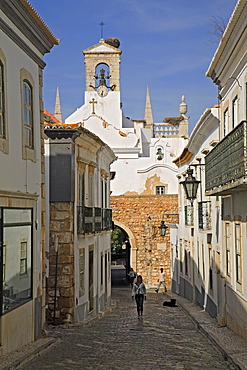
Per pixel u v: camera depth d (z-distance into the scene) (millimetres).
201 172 21953
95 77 48531
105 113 48406
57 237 16141
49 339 13156
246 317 12930
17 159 11578
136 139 46094
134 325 17391
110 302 25703
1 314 10391
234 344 12547
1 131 10672
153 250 36375
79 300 17922
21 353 10875
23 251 12039
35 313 12906
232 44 13562
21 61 12047
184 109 54250
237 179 11805
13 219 11297
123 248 59125
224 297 16406
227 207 15883
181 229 29859
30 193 12484
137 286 20344
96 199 21609
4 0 10484
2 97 10742
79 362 10539
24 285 12109
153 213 36375
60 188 17234
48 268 17062
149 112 65750
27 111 12641
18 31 11711
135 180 45469
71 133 17094
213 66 16297
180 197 30766
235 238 14531
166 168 45125
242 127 11031
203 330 15586
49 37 13625
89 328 16469
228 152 12664
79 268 18047
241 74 13469
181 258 29969
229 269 15773
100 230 20719
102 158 23328
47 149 17312
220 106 17062
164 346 12883
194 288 24609
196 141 22531
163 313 21734
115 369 9922
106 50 48562
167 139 50812
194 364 10594
